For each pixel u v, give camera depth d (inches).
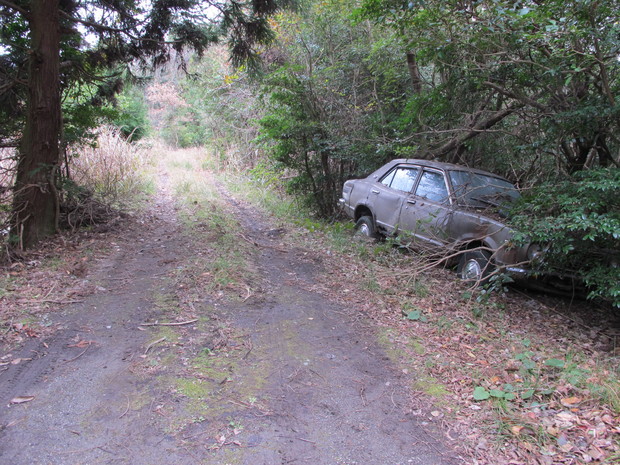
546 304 230.7
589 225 161.9
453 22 226.1
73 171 412.8
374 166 367.2
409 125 332.5
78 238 278.5
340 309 198.5
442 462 106.0
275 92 409.4
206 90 761.0
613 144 249.8
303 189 424.2
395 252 274.4
